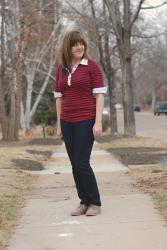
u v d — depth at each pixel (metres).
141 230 7.45
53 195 10.36
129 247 6.68
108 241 6.97
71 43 8.14
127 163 15.68
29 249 6.75
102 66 32.44
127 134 26.84
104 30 29.41
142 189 10.59
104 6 28.59
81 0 53.62
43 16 29.84
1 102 27.14
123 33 26.00
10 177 12.48
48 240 7.12
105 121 37.16
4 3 27.84
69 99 8.20
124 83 26.48
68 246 6.83
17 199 9.80
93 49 33.59
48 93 42.19
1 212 8.48
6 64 29.31
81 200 8.54
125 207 8.91
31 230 7.63
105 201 9.45
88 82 8.15
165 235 7.16
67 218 8.29
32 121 38.75
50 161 17.39
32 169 14.78
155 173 12.84
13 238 7.24
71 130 8.27
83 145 8.19
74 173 8.38
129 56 26.14
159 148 20.45
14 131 27.09
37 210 8.93
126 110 26.69
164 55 50.31
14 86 27.19
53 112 40.12
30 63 33.09
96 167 15.06
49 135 33.03
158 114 82.69
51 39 31.05
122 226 7.70
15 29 27.91
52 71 37.41
